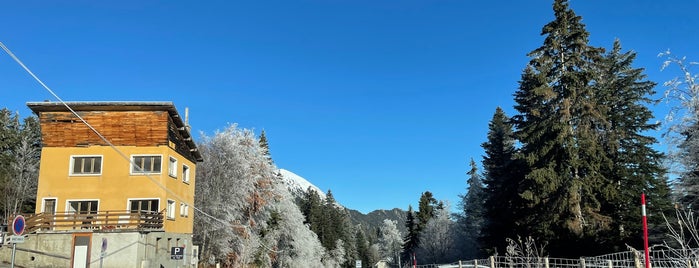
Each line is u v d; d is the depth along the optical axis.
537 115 36.09
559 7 34.50
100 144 32.44
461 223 65.50
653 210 31.55
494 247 40.28
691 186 19.81
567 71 33.56
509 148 51.34
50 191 31.78
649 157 34.81
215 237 42.41
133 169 32.06
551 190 32.16
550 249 32.22
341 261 104.00
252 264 50.06
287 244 61.59
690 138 18.97
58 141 32.47
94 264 28.50
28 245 28.81
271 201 51.72
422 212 90.62
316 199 108.44
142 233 29.25
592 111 32.66
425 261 76.25
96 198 31.67
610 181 32.66
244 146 46.59
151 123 32.66
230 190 42.72
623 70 37.69
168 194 32.47
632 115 36.22
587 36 34.19
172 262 32.81
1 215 51.44
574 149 32.28
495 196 46.53
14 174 53.88
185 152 36.84
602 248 29.44
